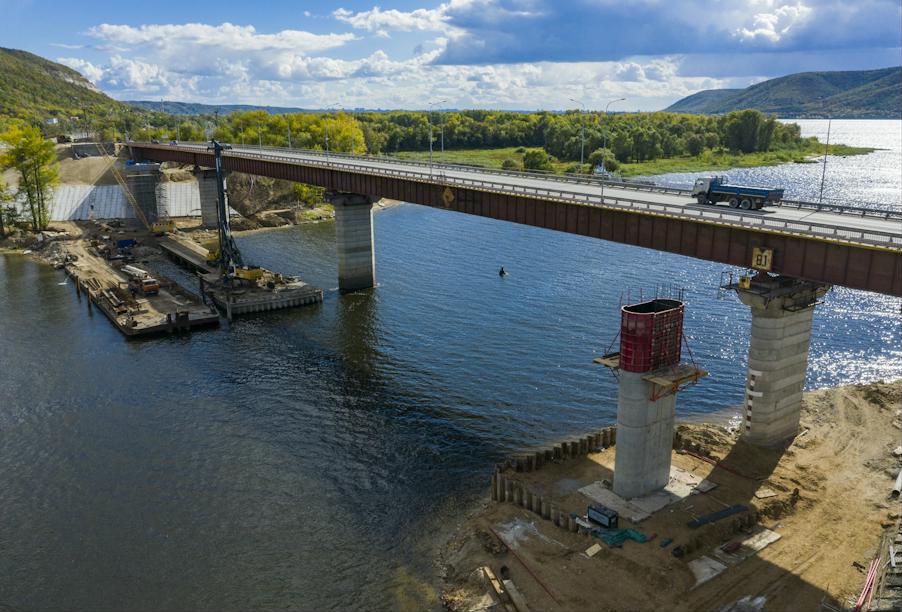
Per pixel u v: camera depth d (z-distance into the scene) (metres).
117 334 84.75
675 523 42.94
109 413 63.16
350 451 55.97
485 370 71.62
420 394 66.38
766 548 40.78
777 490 46.75
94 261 122.25
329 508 48.31
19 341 82.38
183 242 138.25
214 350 79.06
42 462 54.94
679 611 35.56
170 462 54.66
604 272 110.25
